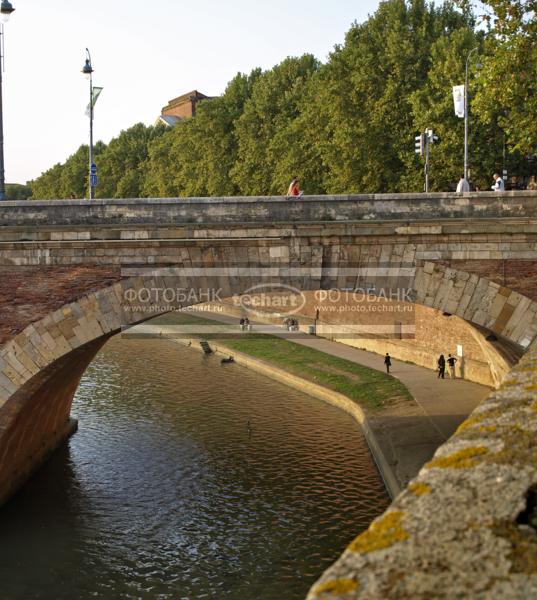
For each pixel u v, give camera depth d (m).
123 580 23.03
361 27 50.84
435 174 43.72
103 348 62.25
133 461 33.22
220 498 29.03
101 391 45.97
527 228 22.72
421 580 4.33
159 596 22.12
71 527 26.52
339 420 39.53
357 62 48.50
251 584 22.64
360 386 43.84
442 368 44.25
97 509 28.06
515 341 23.31
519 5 29.44
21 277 24.50
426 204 23.94
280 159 58.25
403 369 47.94
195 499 28.92
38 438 32.06
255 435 37.06
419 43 47.47
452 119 42.47
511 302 23.14
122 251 24.41
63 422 36.06
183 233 24.19
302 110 59.50
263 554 24.48
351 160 46.97
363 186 48.22
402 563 4.54
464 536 4.80
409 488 5.67
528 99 30.66
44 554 24.66
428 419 36.09
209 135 72.38
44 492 29.61
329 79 52.12
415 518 5.10
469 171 42.84
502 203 23.62
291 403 43.28
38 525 26.70
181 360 56.75
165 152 88.50
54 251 24.38
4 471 28.50
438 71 43.81
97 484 30.47
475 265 23.33
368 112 48.41
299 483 30.61
